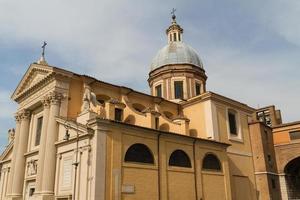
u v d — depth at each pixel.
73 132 21.42
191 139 24.28
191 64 38.75
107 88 28.14
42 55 28.31
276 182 32.44
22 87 29.47
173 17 45.09
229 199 25.34
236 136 31.64
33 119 28.16
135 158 20.62
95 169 18.45
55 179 21.91
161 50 41.34
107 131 19.69
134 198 19.62
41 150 23.61
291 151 33.12
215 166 25.64
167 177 21.83
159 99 31.86
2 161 30.78
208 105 30.38
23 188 25.73
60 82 24.98
